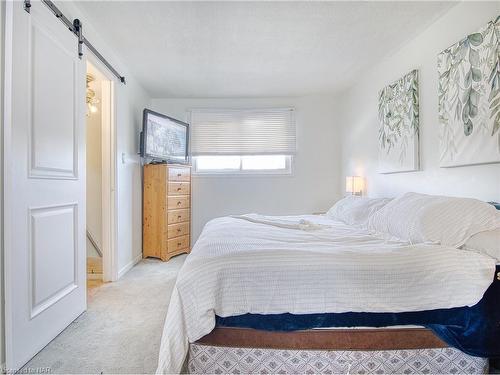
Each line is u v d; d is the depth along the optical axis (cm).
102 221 291
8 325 138
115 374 144
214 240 166
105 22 230
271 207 432
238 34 249
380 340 133
